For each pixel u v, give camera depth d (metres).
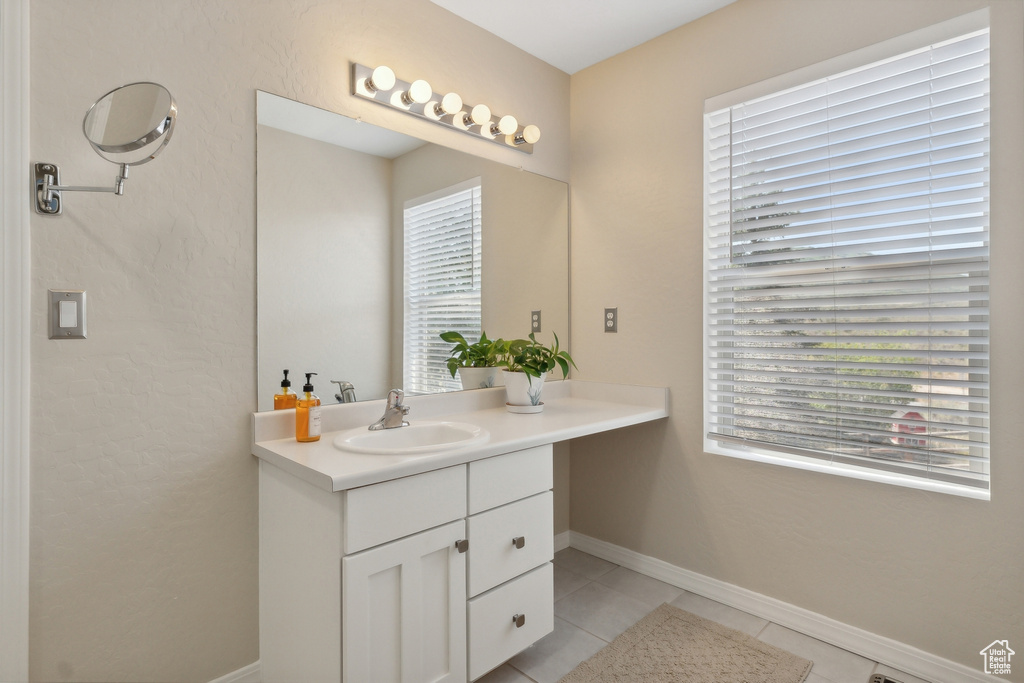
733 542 2.11
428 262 2.06
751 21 2.04
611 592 2.23
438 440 1.81
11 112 1.20
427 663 1.42
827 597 1.87
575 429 1.84
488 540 1.56
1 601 1.21
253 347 1.61
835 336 1.86
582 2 2.07
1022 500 1.50
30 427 1.25
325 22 1.76
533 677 1.67
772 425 2.03
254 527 1.62
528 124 2.45
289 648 1.48
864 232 1.79
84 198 1.31
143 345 1.41
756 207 2.05
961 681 1.60
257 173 1.60
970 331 1.61
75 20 1.29
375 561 1.30
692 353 2.22
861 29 1.78
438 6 2.09
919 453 1.69
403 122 1.99
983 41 1.57
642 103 2.38
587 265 2.60
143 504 1.42
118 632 1.39
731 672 1.68
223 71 1.54
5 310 1.20
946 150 1.63
